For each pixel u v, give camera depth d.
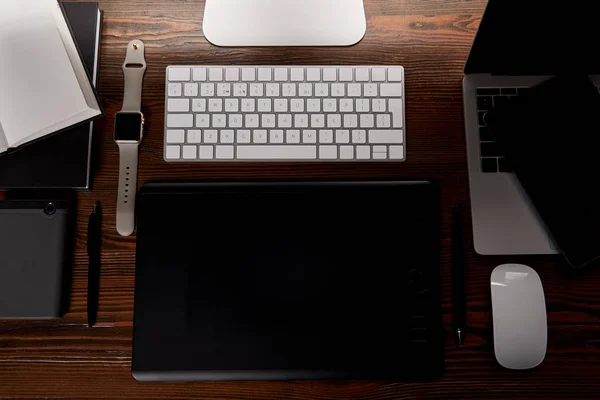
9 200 0.68
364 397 0.69
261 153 0.71
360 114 0.71
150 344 0.66
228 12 0.74
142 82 0.74
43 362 0.69
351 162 0.72
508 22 0.59
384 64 0.74
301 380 0.68
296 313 0.67
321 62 0.74
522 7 0.57
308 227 0.68
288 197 0.69
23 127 0.65
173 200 0.68
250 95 0.71
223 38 0.74
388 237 0.68
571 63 0.67
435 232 0.68
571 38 0.61
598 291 0.70
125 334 0.70
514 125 0.69
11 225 0.68
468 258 0.71
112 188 0.72
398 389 0.69
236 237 0.68
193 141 0.71
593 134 0.69
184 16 0.75
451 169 0.73
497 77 0.71
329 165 0.72
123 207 0.71
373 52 0.74
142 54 0.74
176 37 0.75
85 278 0.71
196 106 0.71
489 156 0.69
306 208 0.68
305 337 0.67
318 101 0.71
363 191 0.69
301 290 0.67
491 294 0.67
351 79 0.71
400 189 0.69
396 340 0.66
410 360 0.66
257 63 0.74
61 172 0.70
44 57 0.66
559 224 0.67
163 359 0.66
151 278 0.67
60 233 0.68
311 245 0.68
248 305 0.67
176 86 0.71
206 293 0.67
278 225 0.68
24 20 0.66
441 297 0.69
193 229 0.68
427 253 0.67
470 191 0.69
